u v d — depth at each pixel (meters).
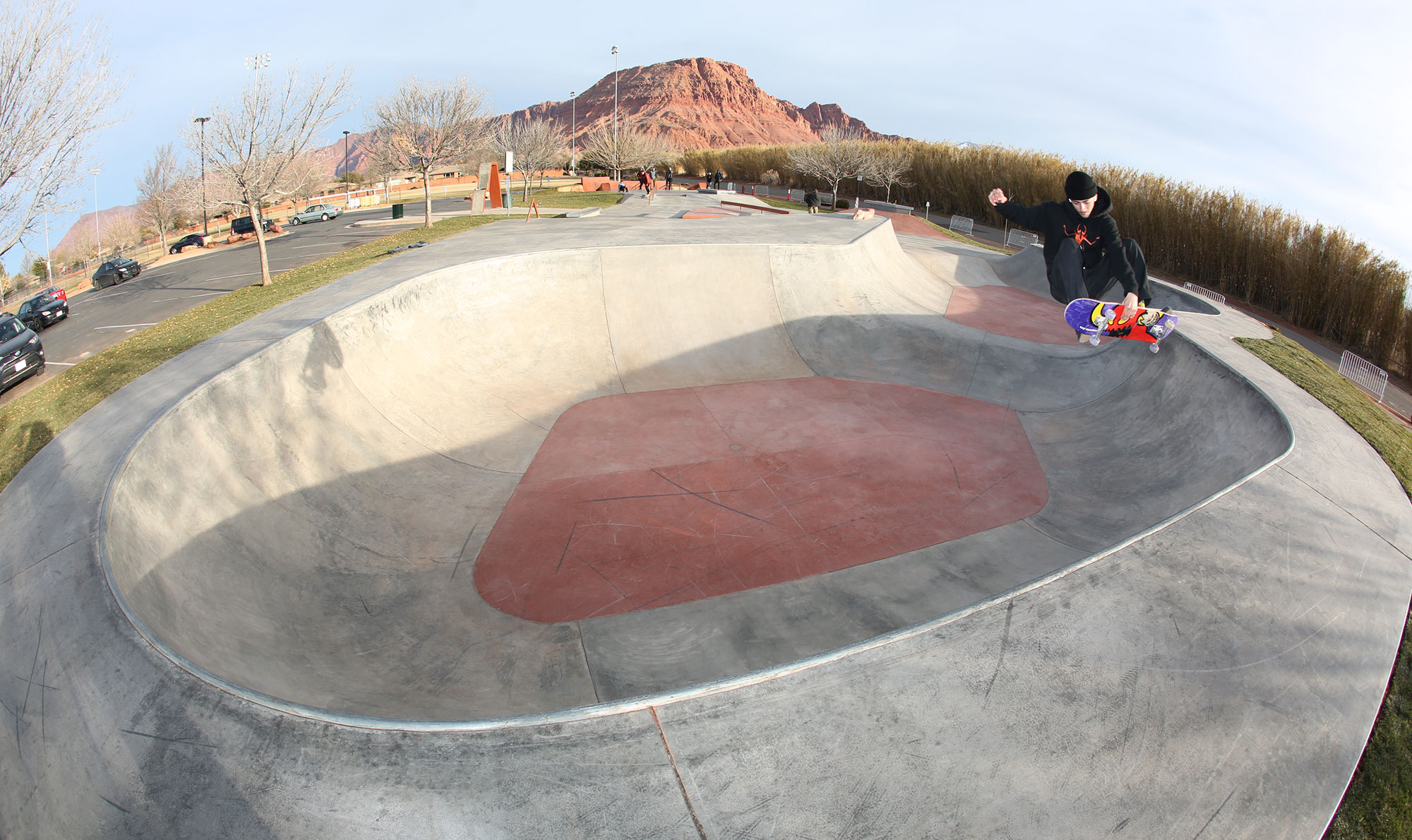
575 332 13.45
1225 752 3.89
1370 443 8.08
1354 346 20.14
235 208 33.31
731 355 13.89
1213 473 8.53
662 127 172.50
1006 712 3.86
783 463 10.03
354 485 8.72
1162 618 4.67
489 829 3.13
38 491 6.73
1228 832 3.53
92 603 4.77
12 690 4.42
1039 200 35.50
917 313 15.33
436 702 5.45
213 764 3.52
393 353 11.09
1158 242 28.30
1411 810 3.87
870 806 3.32
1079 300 3.81
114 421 7.82
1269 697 4.28
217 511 7.05
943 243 24.80
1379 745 4.16
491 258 13.18
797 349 14.21
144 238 54.41
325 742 3.53
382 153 32.31
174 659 4.19
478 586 7.43
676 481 9.55
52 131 11.18
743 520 8.62
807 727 3.65
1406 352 18.66
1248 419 8.75
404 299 11.64
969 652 4.20
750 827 3.19
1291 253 22.36
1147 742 3.85
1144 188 29.00
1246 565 5.35
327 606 6.81
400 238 21.81
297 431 8.73
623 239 16.16
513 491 9.33
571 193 41.34
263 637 5.82
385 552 7.92
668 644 6.52
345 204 46.25
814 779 3.40
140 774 3.58
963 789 3.45
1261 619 4.84
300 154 17.67
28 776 3.88
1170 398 10.43
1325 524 6.09
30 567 5.39
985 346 13.45
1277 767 3.88
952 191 41.06
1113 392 11.64
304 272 17.70
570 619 6.89
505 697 5.70
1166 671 4.29
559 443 10.72
